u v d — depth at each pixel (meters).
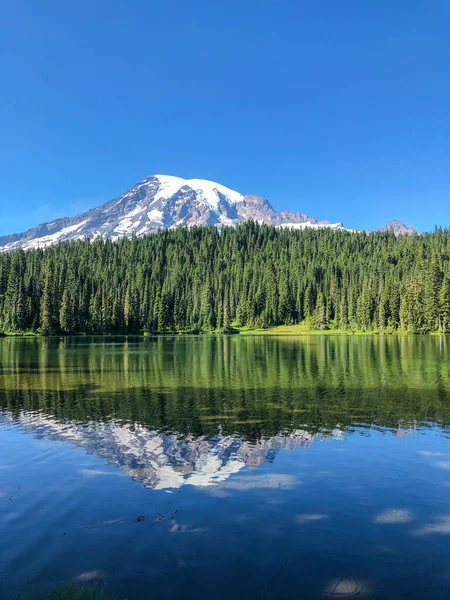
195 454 18.36
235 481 15.28
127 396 31.80
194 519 12.34
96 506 13.23
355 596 8.82
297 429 22.31
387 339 114.69
